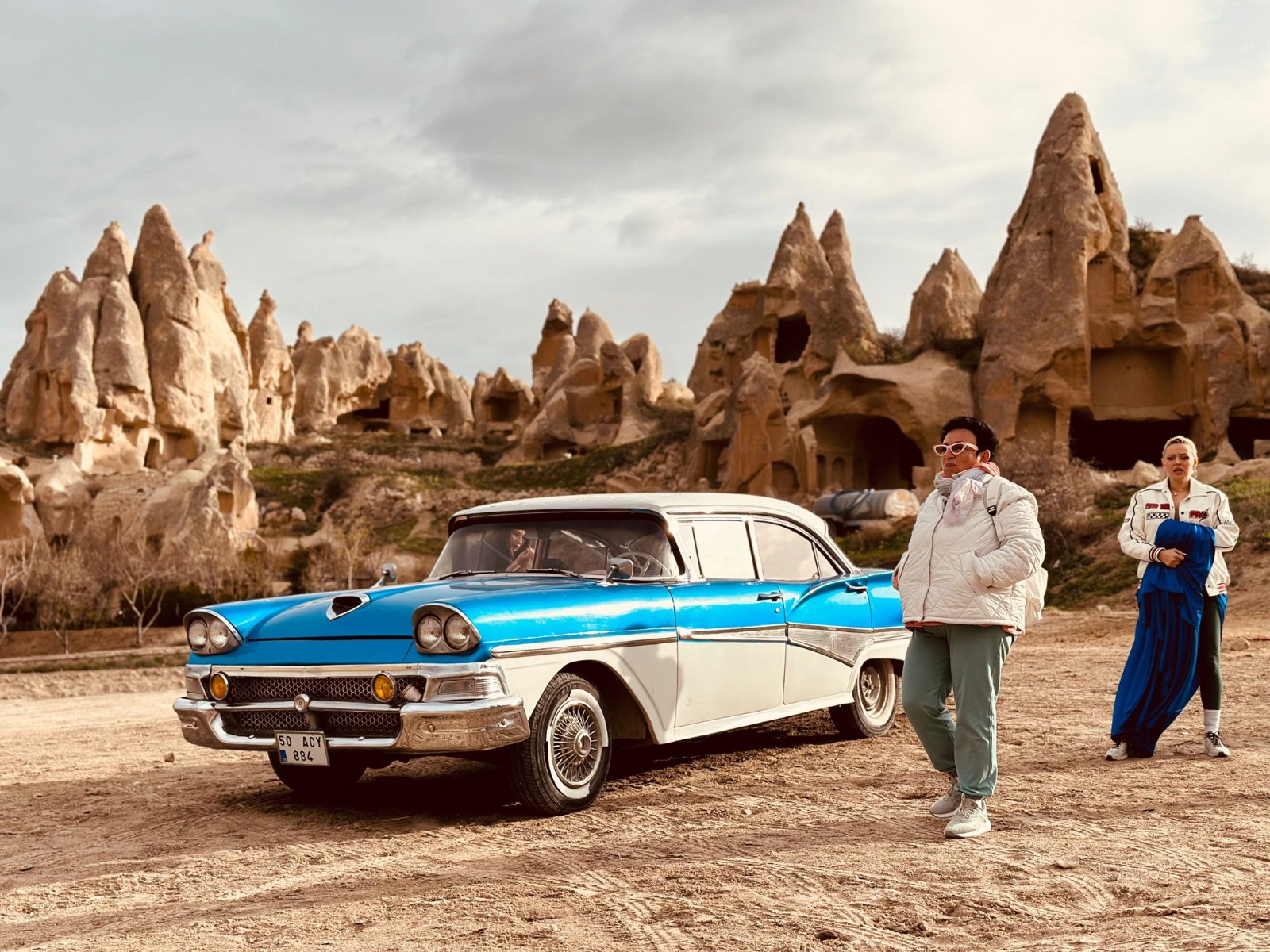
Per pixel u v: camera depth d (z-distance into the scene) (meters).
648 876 4.70
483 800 6.54
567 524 7.11
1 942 4.22
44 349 67.00
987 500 5.34
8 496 55.78
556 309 111.88
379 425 117.75
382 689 5.76
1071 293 49.91
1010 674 12.39
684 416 78.81
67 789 7.70
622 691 6.40
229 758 8.86
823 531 8.28
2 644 39.91
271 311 93.88
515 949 3.84
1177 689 6.95
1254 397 48.25
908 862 4.74
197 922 4.35
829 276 68.94
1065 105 53.59
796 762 7.39
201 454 69.81
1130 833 5.10
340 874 4.99
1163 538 7.07
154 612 43.28
